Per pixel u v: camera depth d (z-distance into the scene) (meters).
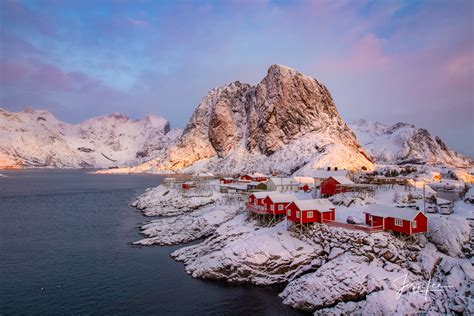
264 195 66.94
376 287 38.25
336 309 36.69
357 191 69.25
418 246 44.12
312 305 38.28
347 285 38.84
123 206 110.69
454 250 43.38
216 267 47.38
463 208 59.03
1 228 76.81
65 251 59.47
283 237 51.28
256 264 46.56
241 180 120.50
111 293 42.38
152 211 96.06
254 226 60.84
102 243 64.88
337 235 47.50
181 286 44.56
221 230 62.53
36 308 38.28
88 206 110.25
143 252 59.28
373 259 42.44
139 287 44.16
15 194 142.38
